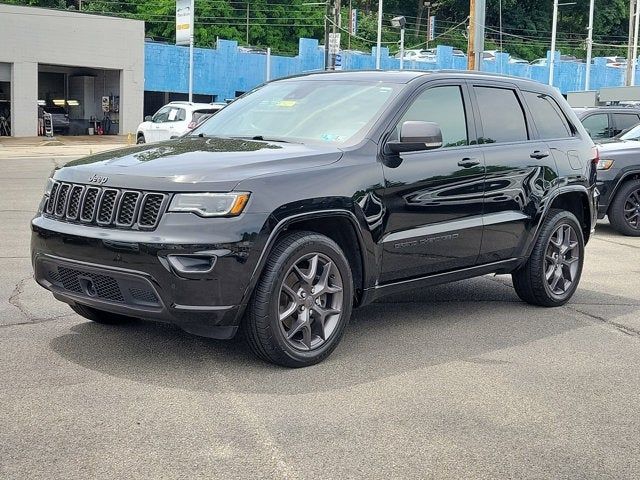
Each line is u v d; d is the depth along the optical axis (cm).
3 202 1361
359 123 562
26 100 3603
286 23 7231
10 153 2809
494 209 628
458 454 385
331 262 511
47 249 506
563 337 605
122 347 540
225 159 493
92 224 485
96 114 4016
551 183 680
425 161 572
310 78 645
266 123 603
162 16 6775
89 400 442
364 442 396
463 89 629
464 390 477
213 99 4959
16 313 625
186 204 459
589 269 896
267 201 473
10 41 3522
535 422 430
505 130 655
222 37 6881
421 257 573
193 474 356
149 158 508
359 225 523
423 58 5747
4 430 399
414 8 8469
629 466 378
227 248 458
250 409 435
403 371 509
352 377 494
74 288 507
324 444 392
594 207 745
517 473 367
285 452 381
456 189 591
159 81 4641
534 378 504
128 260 463
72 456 371
